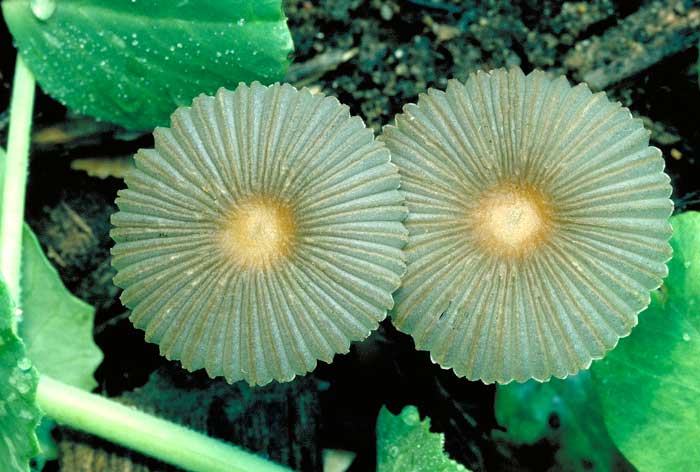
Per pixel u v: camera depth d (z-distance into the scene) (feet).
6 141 0.54
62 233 0.53
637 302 0.43
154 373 0.52
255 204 0.43
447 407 0.53
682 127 0.52
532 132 0.43
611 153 0.43
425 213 0.43
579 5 0.52
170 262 0.43
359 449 0.53
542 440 0.52
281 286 0.43
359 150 0.43
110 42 0.49
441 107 0.43
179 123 0.43
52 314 0.52
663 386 0.48
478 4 0.52
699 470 0.48
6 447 0.47
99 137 0.53
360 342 0.52
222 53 0.48
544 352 0.43
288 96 0.43
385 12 0.52
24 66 0.51
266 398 0.52
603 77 0.52
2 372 0.46
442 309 0.44
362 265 0.43
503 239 0.43
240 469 0.50
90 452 0.51
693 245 0.48
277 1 0.47
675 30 0.51
